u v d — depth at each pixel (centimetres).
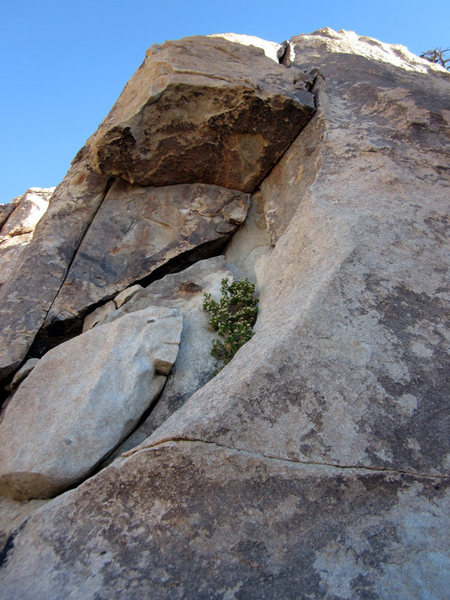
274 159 570
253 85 531
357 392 241
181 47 593
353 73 627
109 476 241
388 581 181
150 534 213
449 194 399
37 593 202
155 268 549
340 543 195
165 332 411
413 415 231
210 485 220
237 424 233
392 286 300
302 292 315
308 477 215
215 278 510
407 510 200
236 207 580
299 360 255
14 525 276
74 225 586
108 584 198
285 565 192
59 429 319
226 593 188
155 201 593
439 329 273
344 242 335
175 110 538
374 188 411
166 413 369
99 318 518
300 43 754
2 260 959
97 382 349
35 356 512
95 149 562
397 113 519
